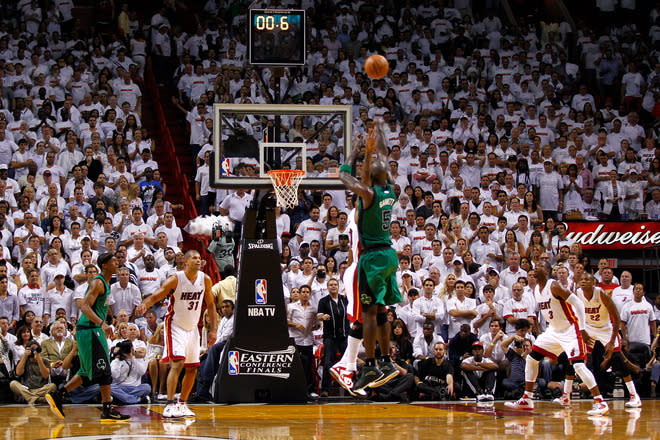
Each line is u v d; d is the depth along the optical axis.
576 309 9.91
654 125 19.78
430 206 15.41
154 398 11.29
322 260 14.15
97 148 16.06
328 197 14.91
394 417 8.99
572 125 18.83
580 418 9.02
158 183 15.70
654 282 16.09
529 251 14.77
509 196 16.11
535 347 10.09
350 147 10.41
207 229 12.99
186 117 18.45
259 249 10.80
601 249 15.63
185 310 8.98
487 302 12.83
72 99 17.72
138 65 20.16
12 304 12.31
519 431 7.67
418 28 21.55
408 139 17.53
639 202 16.97
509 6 23.88
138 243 13.60
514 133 17.78
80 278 12.84
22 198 14.24
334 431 7.64
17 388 10.77
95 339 8.59
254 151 10.34
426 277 13.55
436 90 19.78
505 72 20.23
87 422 8.53
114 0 22.58
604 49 21.84
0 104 17.12
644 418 9.03
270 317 10.76
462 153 16.91
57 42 19.61
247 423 8.35
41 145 15.81
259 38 10.29
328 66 19.80
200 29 20.73
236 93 18.36
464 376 11.55
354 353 6.56
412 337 12.54
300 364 10.75
